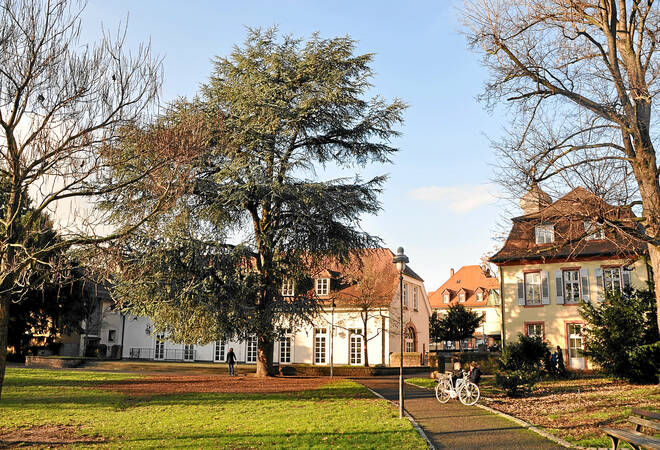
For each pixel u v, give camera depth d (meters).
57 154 10.93
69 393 19.36
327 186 24.84
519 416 14.49
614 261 32.09
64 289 34.94
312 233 25.36
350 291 41.47
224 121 23.55
